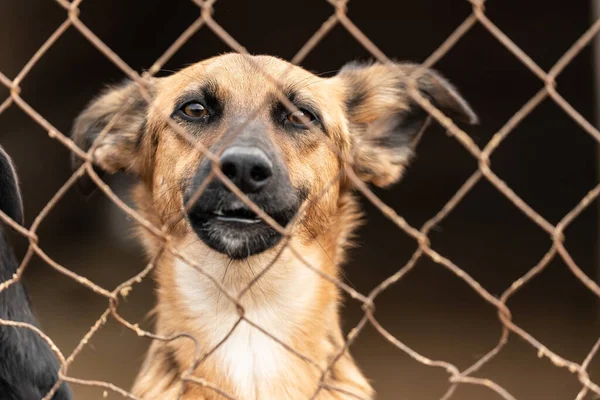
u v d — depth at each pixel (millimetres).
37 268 12500
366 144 4742
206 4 2373
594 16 11062
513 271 12602
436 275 12586
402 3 16297
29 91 13523
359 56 16406
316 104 4453
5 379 3703
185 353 4277
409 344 10008
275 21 16203
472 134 16094
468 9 16156
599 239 12273
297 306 4426
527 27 15906
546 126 15805
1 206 3730
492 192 15531
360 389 4422
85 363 9211
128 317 10766
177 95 4438
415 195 15578
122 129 4762
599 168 13305
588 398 8422
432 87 3967
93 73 14531
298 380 4297
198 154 4223
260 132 3818
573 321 10625
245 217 3750
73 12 2492
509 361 9477
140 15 14844
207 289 4430
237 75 4383
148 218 4742
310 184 4371
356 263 13094
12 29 12523
